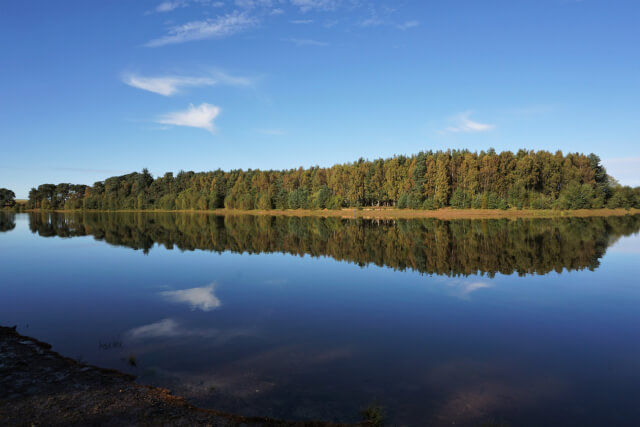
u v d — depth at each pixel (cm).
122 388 746
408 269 2223
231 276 2036
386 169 10388
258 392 739
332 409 678
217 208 13738
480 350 994
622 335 1121
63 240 4006
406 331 1145
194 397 714
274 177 13538
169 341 1041
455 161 10031
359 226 5753
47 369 837
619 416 673
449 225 5675
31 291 1695
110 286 1794
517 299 1543
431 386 780
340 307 1419
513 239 3681
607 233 4266
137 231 5203
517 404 712
